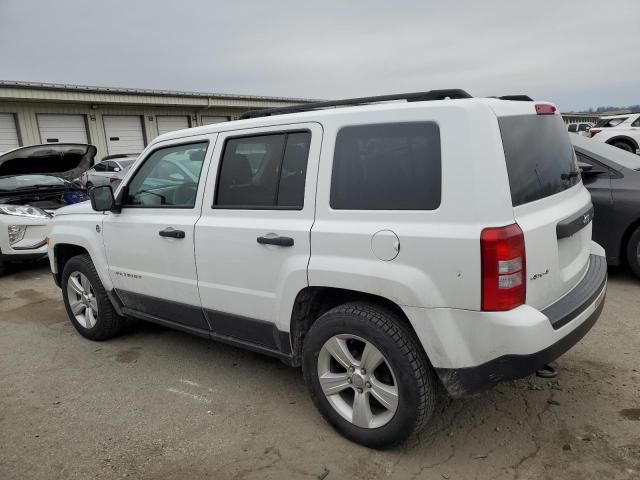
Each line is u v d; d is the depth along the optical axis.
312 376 2.93
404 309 2.48
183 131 3.64
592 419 2.95
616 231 5.19
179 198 3.62
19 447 2.96
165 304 3.76
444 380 2.48
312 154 2.86
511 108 2.57
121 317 4.52
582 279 2.95
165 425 3.14
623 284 5.25
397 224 2.50
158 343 4.49
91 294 4.55
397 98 2.87
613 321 4.30
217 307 3.38
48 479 2.66
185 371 3.90
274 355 3.18
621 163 5.34
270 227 2.97
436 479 2.53
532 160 2.61
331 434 2.96
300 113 3.01
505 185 2.33
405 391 2.55
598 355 3.72
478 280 2.29
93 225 4.26
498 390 3.33
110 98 20.75
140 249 3.82
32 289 6.63
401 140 2.55
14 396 3.60
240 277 3.17
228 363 4.02
